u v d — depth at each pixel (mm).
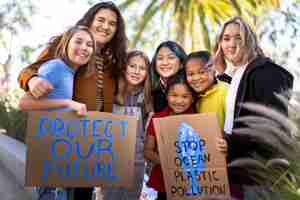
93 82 3369
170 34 11016
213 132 3096
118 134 3188
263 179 2873
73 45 3064
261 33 9797
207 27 10445
